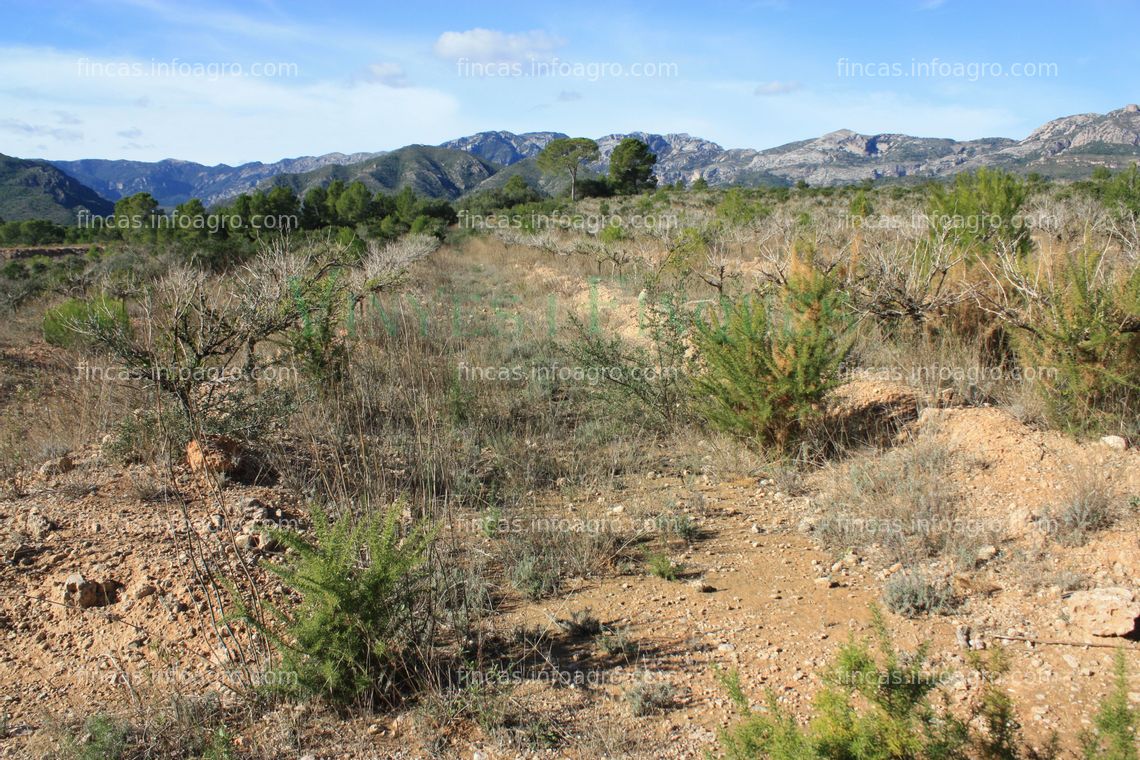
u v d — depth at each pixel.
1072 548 3.93
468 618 3.77
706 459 6.01
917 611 3.66
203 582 3.40
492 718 3.00
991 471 4.83
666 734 2.92
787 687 3.16
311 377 7.00
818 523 4.71
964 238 8.66
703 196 42.06
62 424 6.57
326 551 3.21
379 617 3.19
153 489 4.86
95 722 2.89
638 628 3.73
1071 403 5.12
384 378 7.93
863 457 5.41
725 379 5.99
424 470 5.54
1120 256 6.56
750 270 11.74
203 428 5.38
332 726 3.03
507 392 7.97
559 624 3.80
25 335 11.70
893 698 2.25
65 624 3.62
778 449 5.76
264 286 6.39
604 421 7.00
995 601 3.64
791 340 5.62
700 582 4.13
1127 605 3.21
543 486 5.77
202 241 18.95
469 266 22.14
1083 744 2.32
